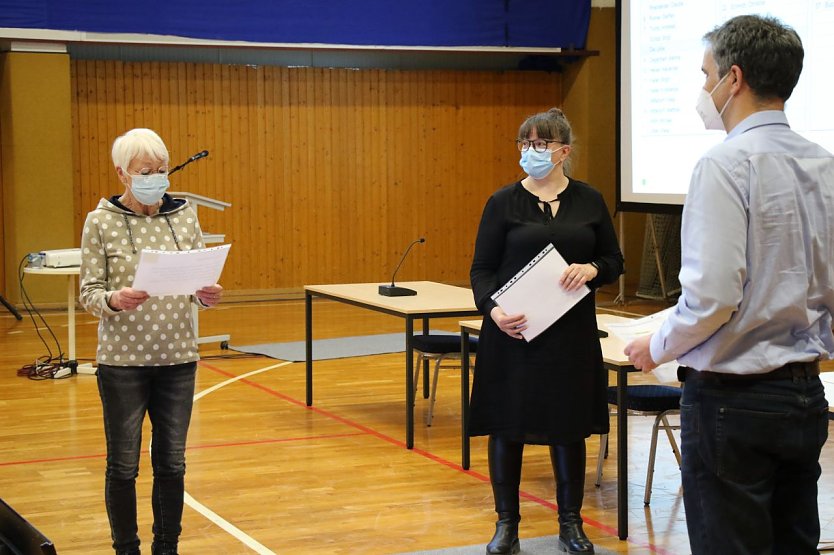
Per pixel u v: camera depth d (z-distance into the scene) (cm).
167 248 305
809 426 193
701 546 200
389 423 551
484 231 338
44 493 421
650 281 1050
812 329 195
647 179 816
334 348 779
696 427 199
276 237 1084
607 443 476
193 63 1034
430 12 1051
